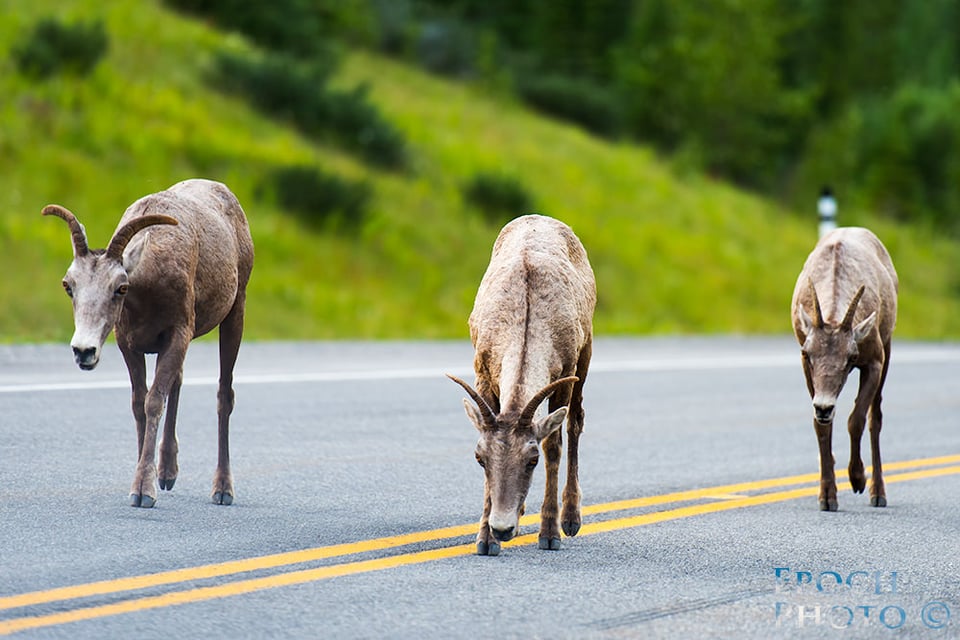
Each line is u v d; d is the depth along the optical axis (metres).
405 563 22.44
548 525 24.20
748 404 47.56
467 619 19.05
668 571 22.58
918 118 187.25
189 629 18.12
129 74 92.06
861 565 23.52
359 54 134.88
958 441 40.25
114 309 24.75
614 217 110.62
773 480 32.72
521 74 153.50
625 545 24.64
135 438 33.50
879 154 175.25
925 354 73.00
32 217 71.25
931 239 154.25
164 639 17.64
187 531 24.02
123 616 18.59
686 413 44.47
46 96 82.62
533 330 23.73
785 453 37.09
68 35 87.50
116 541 22.97
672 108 165.12
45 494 26.61
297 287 76.00
